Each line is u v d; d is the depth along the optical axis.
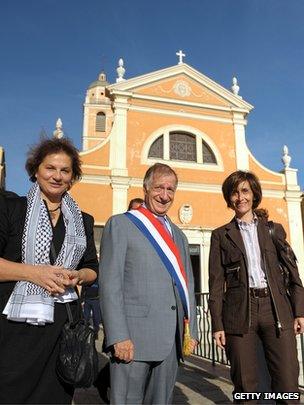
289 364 2.59
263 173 16.64
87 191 14.18
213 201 15.62
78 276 2.17
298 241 15.95
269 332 2.69
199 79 16.94
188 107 16.52
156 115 16.02
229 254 2.93
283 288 2.79
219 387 4.48
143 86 16.19
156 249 2.58
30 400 1.98
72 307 2.22
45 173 2.33
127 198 14.48
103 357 5.89
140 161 15.17
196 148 16.19
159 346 2.38
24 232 2.14
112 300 2.36
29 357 1.99
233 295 2.82
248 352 2.69
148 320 2.42
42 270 2.02
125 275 2.54
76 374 1.99
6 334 2.00
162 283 2.51
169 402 2.42
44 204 2.32
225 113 17.08
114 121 15.41
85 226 2.54
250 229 2.96
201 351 6.43
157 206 2.75
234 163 16.50
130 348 2.30
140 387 2.37
